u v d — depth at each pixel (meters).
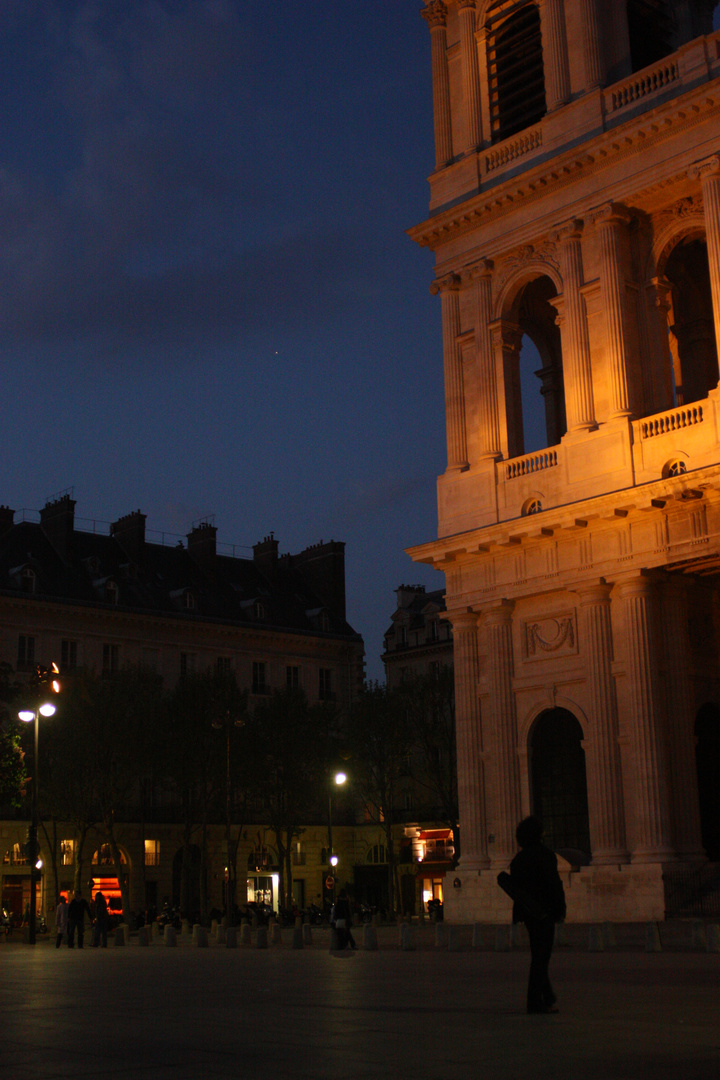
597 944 28.36
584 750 40.72
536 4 46.75
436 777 78.38
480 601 43.91
